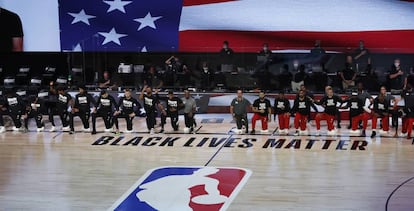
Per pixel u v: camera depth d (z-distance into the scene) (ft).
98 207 41.27
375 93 65.51
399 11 70.85
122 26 76.74
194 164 51.13
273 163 50.98
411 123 58.49
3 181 47.57
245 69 67.87
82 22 77.36
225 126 65.77
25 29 78.48
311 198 42.11
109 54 71.20
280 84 67.51
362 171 48.24
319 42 68.74
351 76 65.72
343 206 40.45
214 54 68.44
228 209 40.29
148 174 48.52
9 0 77.41
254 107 61.93
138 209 40.73
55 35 77.97
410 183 44.98
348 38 72.38
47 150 57.21
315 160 51.70
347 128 63.82
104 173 49.14
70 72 71.56
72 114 63.98
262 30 74.18
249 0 73.77
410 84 64.64
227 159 52.54
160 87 69.77
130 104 63.36
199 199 42.32
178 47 76.07
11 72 76.28
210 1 74.64
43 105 71.15
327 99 60.70
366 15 71.56
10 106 65.72
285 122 62.08
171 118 63.62
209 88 69.10
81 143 59.72
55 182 47.03
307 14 72.79
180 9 75.41
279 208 40.29
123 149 56.90
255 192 43.57
